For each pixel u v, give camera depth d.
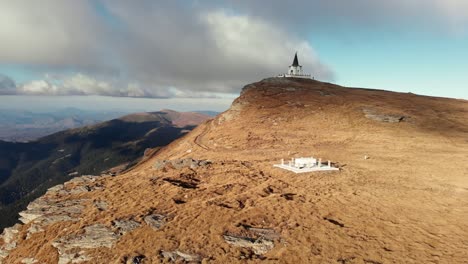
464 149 59.59
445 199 34.38
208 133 102.25
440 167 47.47
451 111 96.06
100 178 49.69
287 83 139.12
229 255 24.52
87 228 30.31
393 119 83.38
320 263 23.06
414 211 31.44
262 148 71.88
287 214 30.98
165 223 29.84
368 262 22.94
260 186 39.34
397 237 26.38
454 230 27.31
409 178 42.25
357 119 87.56
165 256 24.78
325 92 122.06
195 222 29.77
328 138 75.31
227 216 30.61
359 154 58.78
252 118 99.81
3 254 31.70
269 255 24.47
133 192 39.38
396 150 60.84
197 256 24.48
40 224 33.56
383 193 36.53
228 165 50.91
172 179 43.66
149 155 164.62
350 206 32.88
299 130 84.38
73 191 42.12
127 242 27.31
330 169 46.84
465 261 22.55
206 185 41.12
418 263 22.64
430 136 70.62
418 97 123.00
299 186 39.56
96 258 25.77
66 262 26.27
